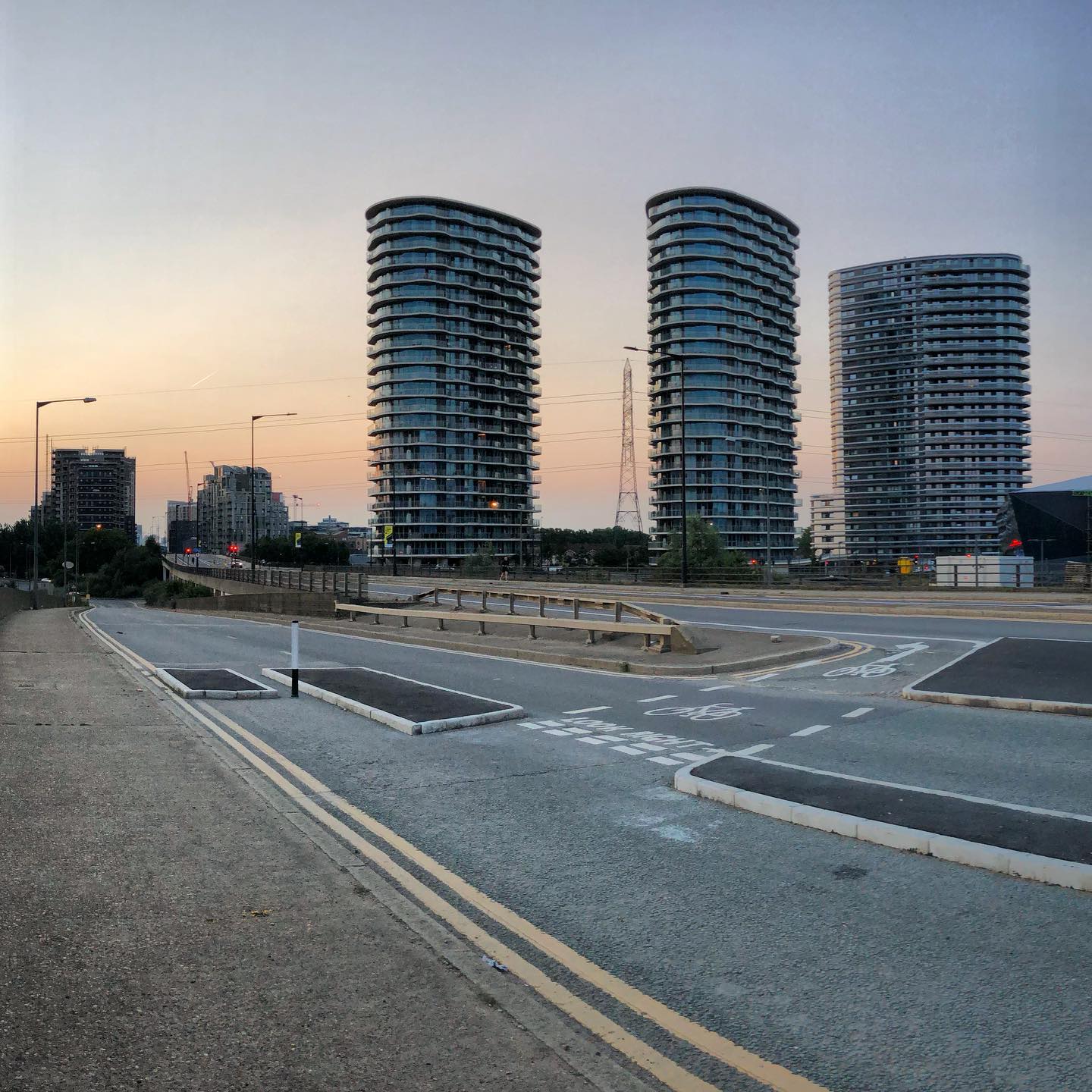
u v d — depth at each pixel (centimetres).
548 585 5422
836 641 1883
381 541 15162
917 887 519
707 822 660
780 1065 337
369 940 427
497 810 700
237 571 6719
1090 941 441
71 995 363
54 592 10531
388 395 15400
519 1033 343
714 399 15375
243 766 826
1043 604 2731
